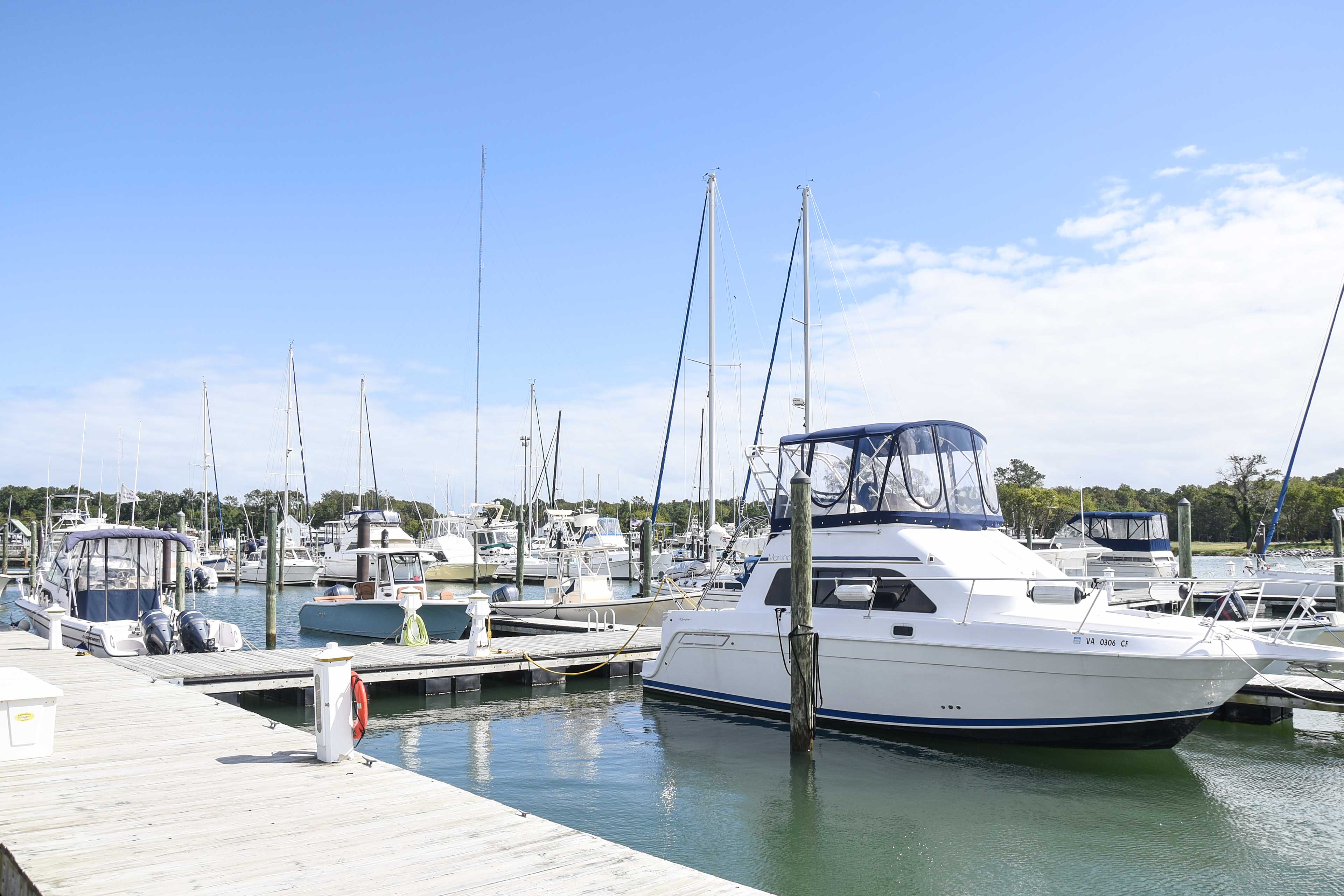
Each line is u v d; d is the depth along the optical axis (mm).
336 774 7168
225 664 14570
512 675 16578
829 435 12883
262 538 64938
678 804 9312
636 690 15758
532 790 9820
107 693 10969
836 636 11914
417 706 14492
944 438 12805
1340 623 14750
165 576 19609
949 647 11016
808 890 7250
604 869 5234
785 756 11086
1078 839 8305
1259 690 12695
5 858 5496
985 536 12562
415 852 5449
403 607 21531
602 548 32250
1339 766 10703
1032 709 10602
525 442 54344
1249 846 8156
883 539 11945
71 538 18531
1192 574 24531
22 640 17516
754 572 13328
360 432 48938
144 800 6445
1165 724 10156
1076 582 11258
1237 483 59688
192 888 4852
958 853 7992
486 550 49562
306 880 4984
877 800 9414
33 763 7512
